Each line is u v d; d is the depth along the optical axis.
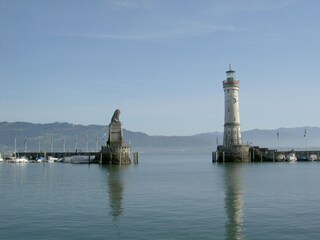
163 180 87.19
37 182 83.88
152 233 37.31
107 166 137.12
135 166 142.88
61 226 40.19
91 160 172.62
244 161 148.62
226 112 149.88
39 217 44.47
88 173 109.44
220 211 47.25
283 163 149.62
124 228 39.22
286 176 95.06
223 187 71.88
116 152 140.50
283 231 37.75
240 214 45.41
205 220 42.38
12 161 179.88
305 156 162.88
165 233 37.25
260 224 40.47
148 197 59.12
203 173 107.31
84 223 41.41
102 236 36.47
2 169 132.25
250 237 35.88
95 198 58.34
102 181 85.31
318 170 114.69
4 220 42.94
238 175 99.06
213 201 54.88
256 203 52.97
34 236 36.62
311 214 45.22
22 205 52.25
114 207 50.41
